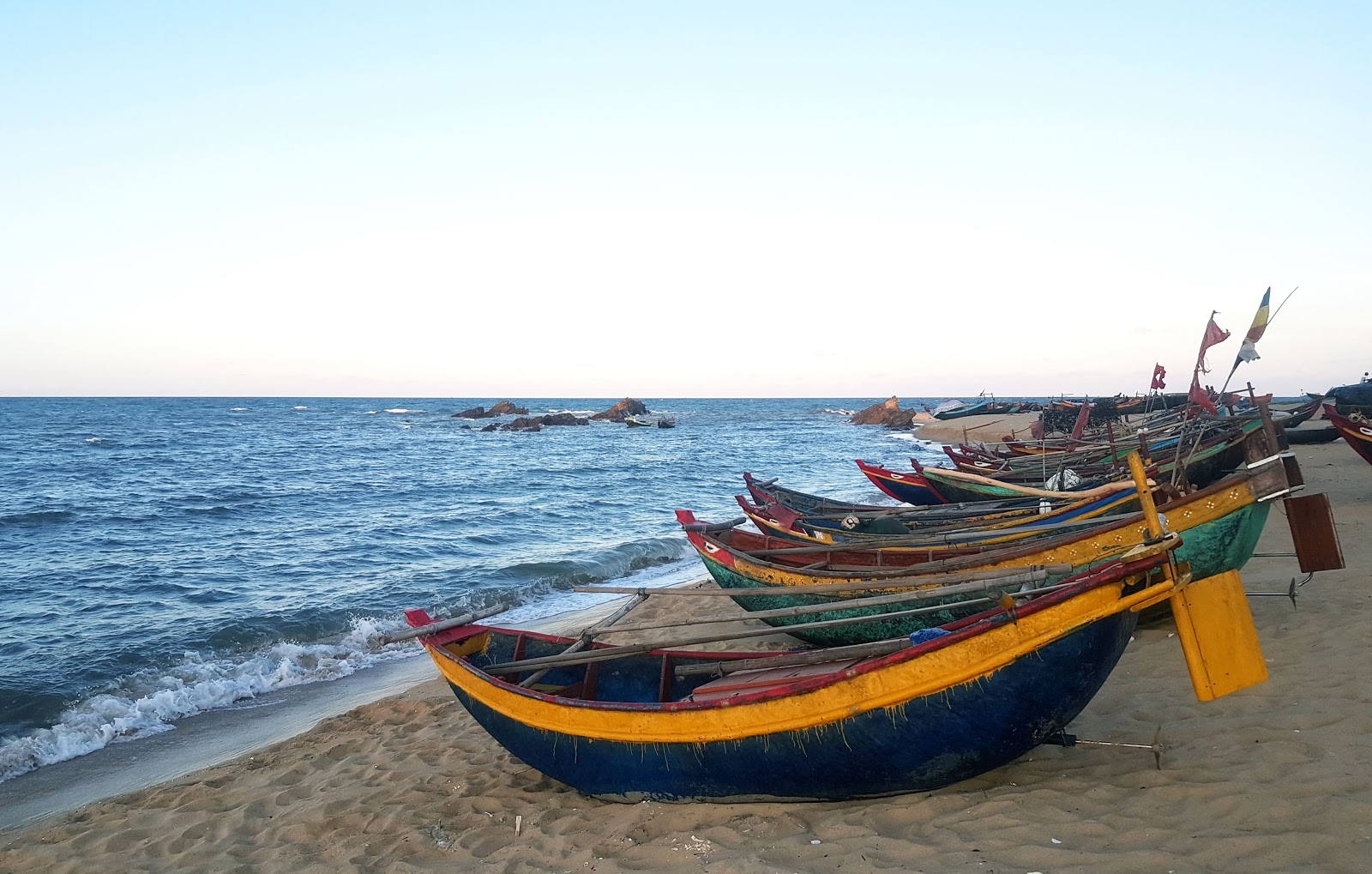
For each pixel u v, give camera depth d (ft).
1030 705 17.03
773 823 18.07
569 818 19.89
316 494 106.73
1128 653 27.61
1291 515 20.89
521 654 25.49
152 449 180.96
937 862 15.35
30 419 305.32
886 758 17.62
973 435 158.40
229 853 19.90
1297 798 16.08
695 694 21.77
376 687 35.22
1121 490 33.86
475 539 72.64
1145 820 16.05
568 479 128.36
